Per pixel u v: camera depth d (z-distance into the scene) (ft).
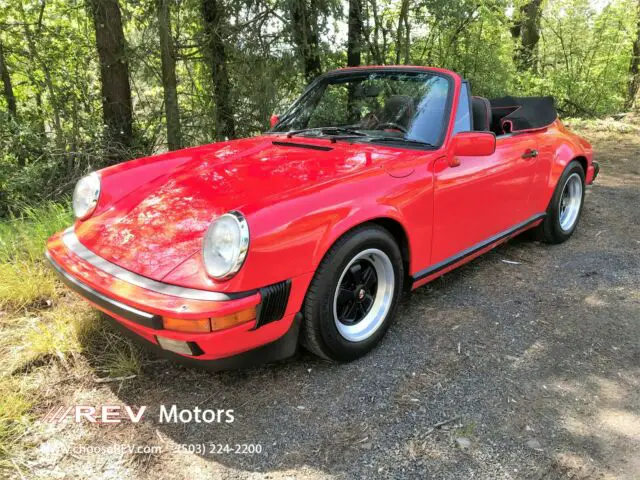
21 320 9.50
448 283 11.66
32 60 24.88
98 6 21.86
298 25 21.77
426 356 8.67
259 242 6.56
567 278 11.95
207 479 6.10
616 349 8.98
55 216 13.37
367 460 6.39
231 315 6.43
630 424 7.11
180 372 8.15
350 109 11.05
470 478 6.12
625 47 41.47
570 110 42.24
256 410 7.31
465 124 10.21
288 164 8.79
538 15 40.88
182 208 7.72
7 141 20.29
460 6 25.68
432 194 9.18
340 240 7.66
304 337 7.87
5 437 6.65
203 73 25.03
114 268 7.13
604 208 17.87
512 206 11.83
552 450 6.58
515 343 9.12
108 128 22.85
